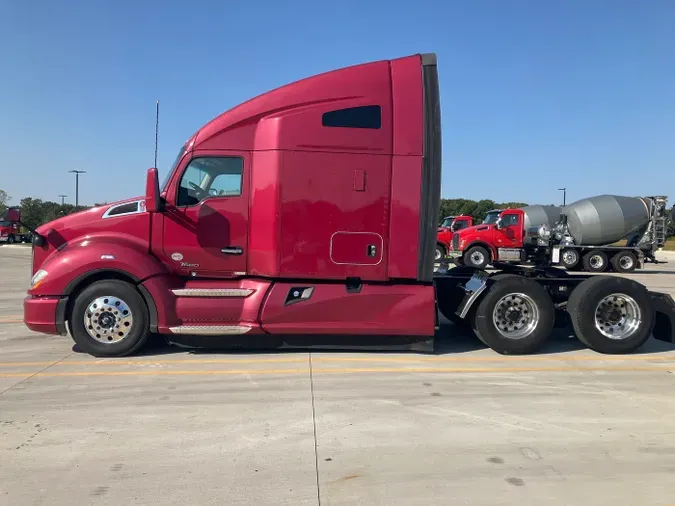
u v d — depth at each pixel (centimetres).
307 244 627
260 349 689
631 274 2100
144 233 643
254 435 409
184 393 507
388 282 644
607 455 377
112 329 631
